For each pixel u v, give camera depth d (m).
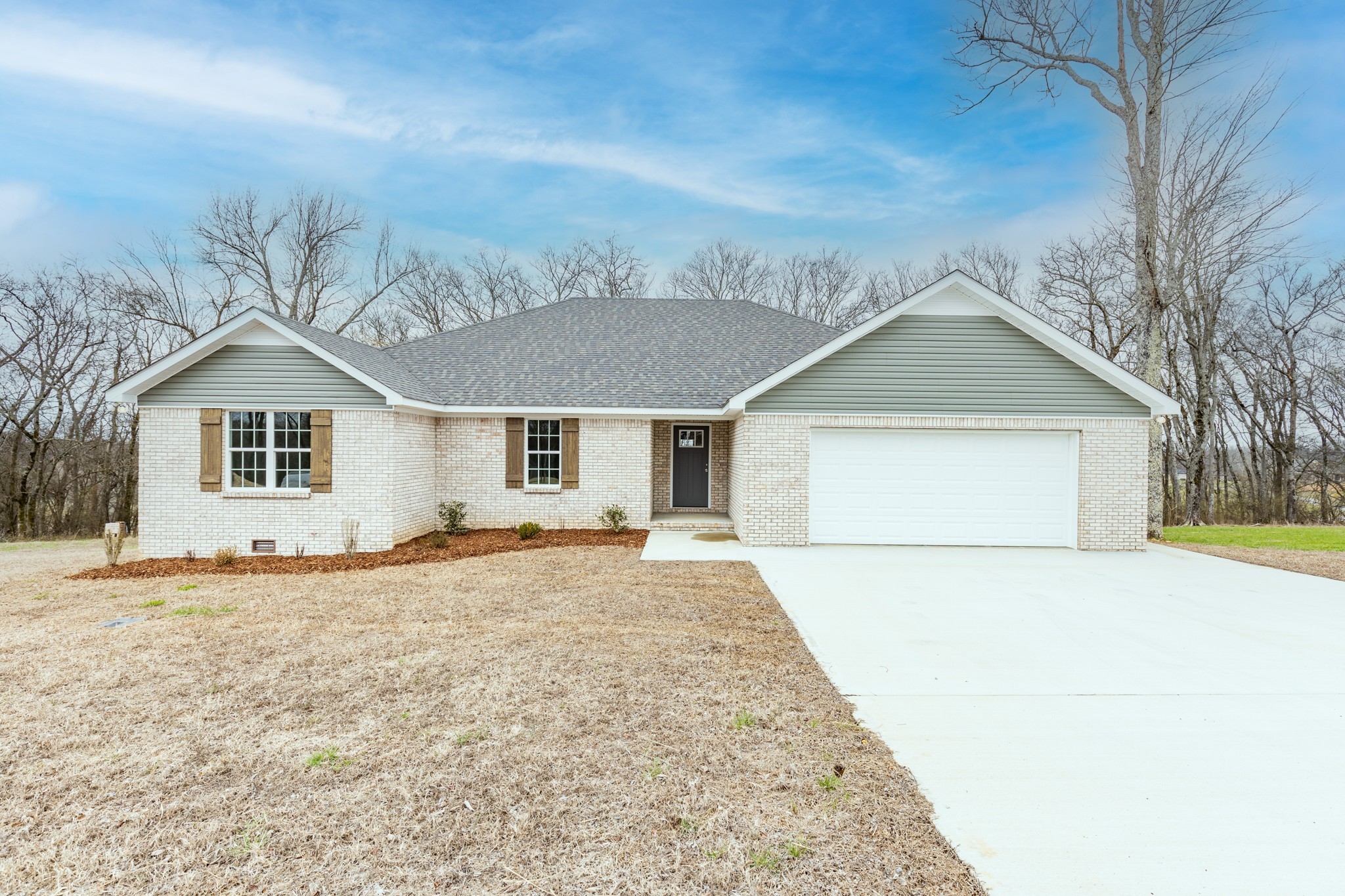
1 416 25.67
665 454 17.53
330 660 6.37
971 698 5.51
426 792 3.95
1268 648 6.89
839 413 13.16
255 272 30.80
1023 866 3.29
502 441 15.18
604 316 19.48
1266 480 28.34
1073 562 11.80
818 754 4.46
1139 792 4.02
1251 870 3.27
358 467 12.52
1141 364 16.61
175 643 6.93
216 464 12.38
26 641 7.03
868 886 3.11
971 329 13.05
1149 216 16.11
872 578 10.26
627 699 5.39
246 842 3.46
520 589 9.42
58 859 3.34
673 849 3.40
